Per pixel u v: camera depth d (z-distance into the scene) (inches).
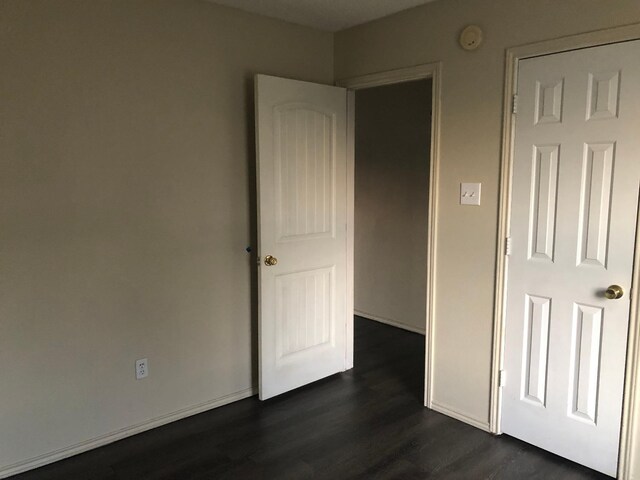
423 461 99.7
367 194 190.1
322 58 133.2
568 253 95.2
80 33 94.3
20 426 94.2
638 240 86.4
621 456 91.7
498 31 101.0
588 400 95.1
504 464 98.4
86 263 98.7
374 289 192.2
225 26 113.8
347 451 103.2
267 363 122.9
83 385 100.8
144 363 108.6
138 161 103.4
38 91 90.5
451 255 113.5
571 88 92.0
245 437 108.4
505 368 106.7
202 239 114.9
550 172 96.1
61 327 97.0
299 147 123.5
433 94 112.8
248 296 124.7
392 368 146.5
